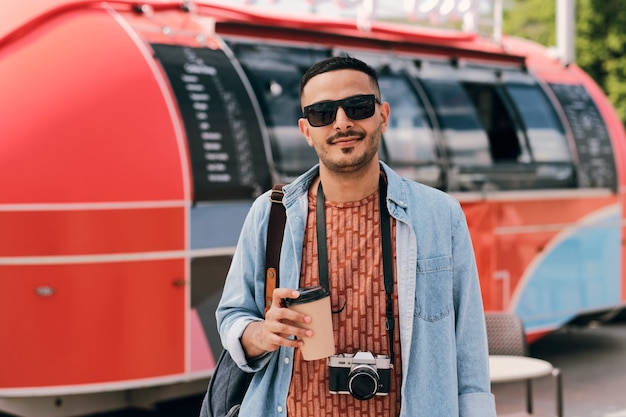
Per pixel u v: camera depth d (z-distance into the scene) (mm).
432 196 2584
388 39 7418
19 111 5461
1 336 5391
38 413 5543
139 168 5621
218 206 5941
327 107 2479
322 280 2520
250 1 6848
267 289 2600
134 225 5609
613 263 8805
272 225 2611
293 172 6348
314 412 2502
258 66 6441
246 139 6113
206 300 5926
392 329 2484
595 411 7098
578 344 9742
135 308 5629
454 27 8227
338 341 2494
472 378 2574
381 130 2574
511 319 5801
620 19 16891
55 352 5449
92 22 5871
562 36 10586
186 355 5840
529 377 5098
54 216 5418
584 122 8680
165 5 6348
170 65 5945
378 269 2510
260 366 2566
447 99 7629
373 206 2561
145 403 5953
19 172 5383
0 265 5367
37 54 5609
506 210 7840
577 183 8461
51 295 5426
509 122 8086
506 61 8406
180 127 5805
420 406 2461
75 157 5473
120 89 5668
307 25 7051
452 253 2564
